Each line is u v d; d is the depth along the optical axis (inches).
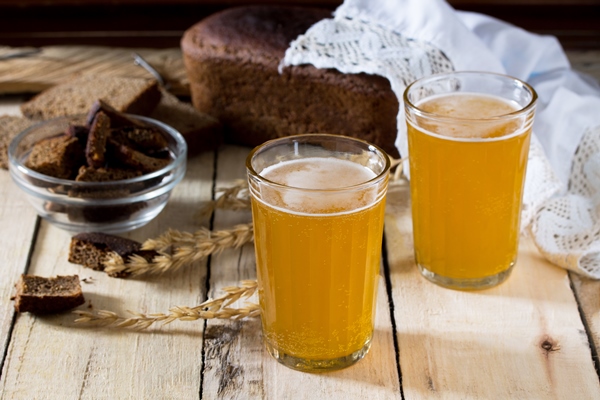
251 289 30.5
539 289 31.7
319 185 27.7
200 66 38.4
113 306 31.3
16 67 42.3
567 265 32.1
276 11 39.6
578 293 31.7
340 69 35.4
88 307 31.2
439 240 31.1
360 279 28.0
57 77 41.6
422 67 35.0
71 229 33.7
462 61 35.5
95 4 50.7
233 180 37.0
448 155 29.8
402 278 32.2
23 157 34.9
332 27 37.1
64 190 32.9
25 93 42.1
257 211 27.8
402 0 36.3
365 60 35.3
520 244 33.6
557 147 35.6
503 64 39.4
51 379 29.0
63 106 38.0
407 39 36.1
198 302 31.5
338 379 29.0
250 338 30.3
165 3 50.4
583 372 29.2
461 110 30.7
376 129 36.2
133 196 33.2
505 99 31.2
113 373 29.2
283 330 28.7
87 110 37.6
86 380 29.0
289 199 27.0
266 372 29.2
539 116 36.8
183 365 29.4
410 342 30.0
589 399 28.5
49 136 35.7
